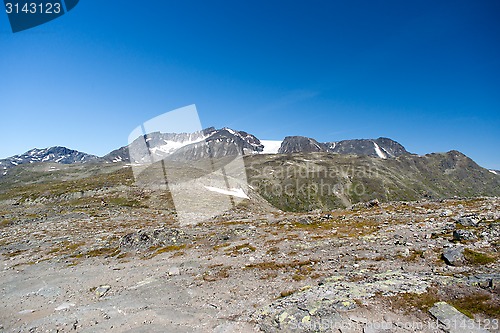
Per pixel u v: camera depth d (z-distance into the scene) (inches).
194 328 554.9
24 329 625.0
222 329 529.7
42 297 855.7
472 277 573.6
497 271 622.8
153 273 1000.2
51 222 2536.9
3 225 2598.4
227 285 801.6
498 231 917.2
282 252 1087.0
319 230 1443.2
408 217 1515.7
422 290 546.9
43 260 1390.3
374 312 497.7
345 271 788.6
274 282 784.9
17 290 954.7
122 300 756.6
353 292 573.0
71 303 780.6
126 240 1480.1
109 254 1389.0
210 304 677.9
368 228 1359.5
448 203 1835.6
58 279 1042.1
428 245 917.8
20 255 1530.5
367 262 843.4
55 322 641.6
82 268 1182.9
